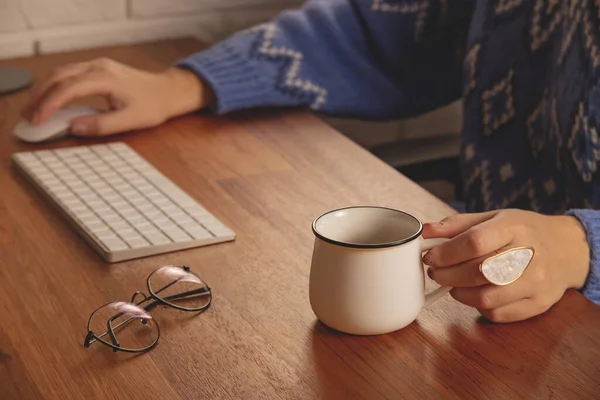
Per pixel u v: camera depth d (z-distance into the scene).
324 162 1.20
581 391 0.73
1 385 0.74
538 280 0.83
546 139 1.32
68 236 1.00
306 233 1.00
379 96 1.51
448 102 1.61
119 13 1.72
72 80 1.29
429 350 0.79
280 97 1.41
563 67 1.24
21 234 1.00
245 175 1.16
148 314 0.81
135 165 1.17
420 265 0.80
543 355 0.78
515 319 0.83
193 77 1.38
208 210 1.05
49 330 0.81
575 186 1.23
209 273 0.91
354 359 0.77
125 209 1.04
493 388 0.74
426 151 1.52
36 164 1.16
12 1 1.61
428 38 1.55
